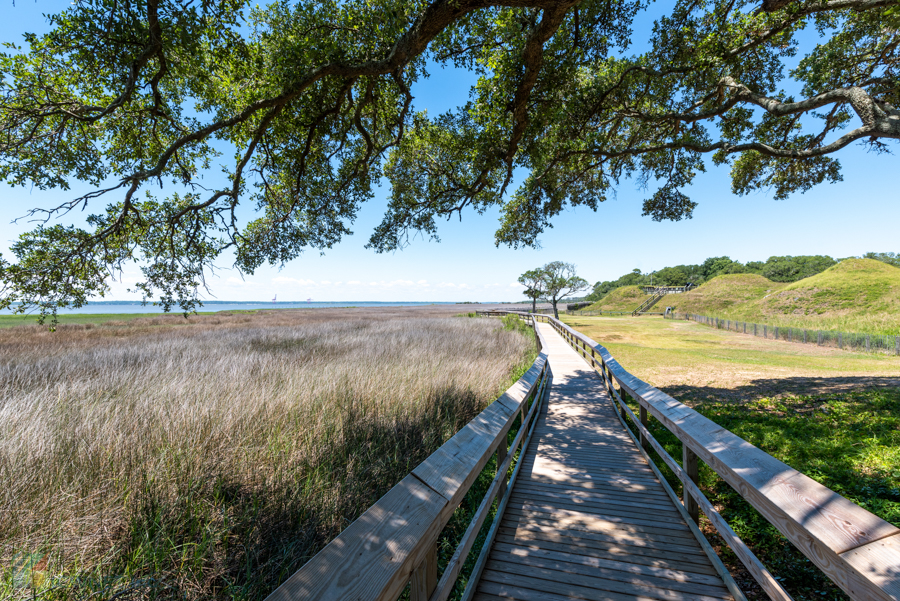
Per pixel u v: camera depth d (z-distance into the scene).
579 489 3.95
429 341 14.71
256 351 11.77
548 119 6.91
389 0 5.45
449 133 7.70
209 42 5.43
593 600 2.31
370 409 6.18
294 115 6.70
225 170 7.12
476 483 4.61
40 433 4.41
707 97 8.15
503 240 10.85
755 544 3.38
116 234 5.79
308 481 3.85
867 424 5.88
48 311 5.21
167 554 2.75
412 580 1.43
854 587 1.02
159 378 7.72
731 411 7.27
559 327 23.38
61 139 5.78
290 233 7.81
